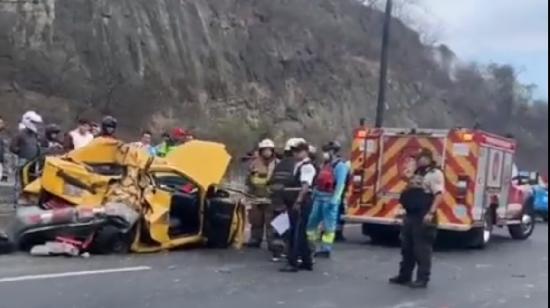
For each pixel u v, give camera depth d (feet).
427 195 34.09
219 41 158.81
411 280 35.14
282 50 172.04
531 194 61.31
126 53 134.31
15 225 37.86
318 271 37.37
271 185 37.27
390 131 51.93
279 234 37.14
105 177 39.14
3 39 117.39
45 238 37.78
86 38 128.98
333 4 211.61
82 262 35.63
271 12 178.40
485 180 51.21
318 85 172.96
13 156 57.16
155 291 29.91
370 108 181.47
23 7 124.16
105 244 38.22
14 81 113.70
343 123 169.89
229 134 124.57
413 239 34.37
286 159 37.14
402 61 216.33
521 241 59.21
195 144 44.27
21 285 29.27
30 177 41.57
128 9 139.95
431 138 50.60
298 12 186.19
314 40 183.52
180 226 42.52
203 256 40.11
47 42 124.16
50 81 116.67
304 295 30.94
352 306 29.35
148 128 118.62
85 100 117.60
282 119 156.87
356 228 63.36
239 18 168.86
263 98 158.30
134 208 39.29
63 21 128.88
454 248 51.98
